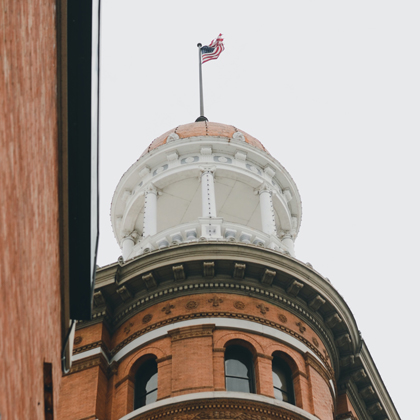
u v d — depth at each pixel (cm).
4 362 862
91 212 1504
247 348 2812
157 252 3033
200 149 3859
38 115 1129
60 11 1362
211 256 2994
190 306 2912
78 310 1619
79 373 2816
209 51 5034
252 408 2525
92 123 1462
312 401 2731
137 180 3959
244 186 3859
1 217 839
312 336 3005
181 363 2695
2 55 833
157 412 2527
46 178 1243
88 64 1420
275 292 3017
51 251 1335
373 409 3334
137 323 2956
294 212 4106
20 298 991
